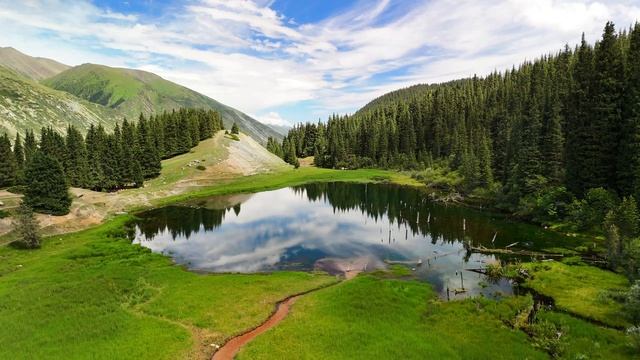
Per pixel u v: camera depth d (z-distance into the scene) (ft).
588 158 253.24
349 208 366.84
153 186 435.94
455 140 555.69
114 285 160.15
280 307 145.28
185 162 515.09
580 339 111.96
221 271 195.31
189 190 448.24
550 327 118.83
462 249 222.07
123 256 211.61
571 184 264.52
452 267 193.06
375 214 335.47
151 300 149.07
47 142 421.59
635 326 118.21
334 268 197.57
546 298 149.38
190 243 250.37
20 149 453.58
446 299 151.23
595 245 206.08
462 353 106.63
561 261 189.47
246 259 215.31
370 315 131.85
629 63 251.60
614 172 243.60
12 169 408.05
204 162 523.29
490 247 222.28
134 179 423.23
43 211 273.75
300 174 596.70
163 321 129.59
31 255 216.33
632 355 102.63
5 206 269.44
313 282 171.42
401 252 222.07
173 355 108.88
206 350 113.39
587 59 285.84
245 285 166.30
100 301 144.46
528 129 342.23
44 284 161.68
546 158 300.20
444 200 377.71
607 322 125.39
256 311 139.54
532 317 131.44
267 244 245.65
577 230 234.99
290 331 120.88
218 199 419.13
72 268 186.29
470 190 397.80
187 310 139.54
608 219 188.24
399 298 146.51
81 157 428.56
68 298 146.20
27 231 225.76
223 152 577.02
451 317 130.00
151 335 119.14
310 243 246.27
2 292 153.79
